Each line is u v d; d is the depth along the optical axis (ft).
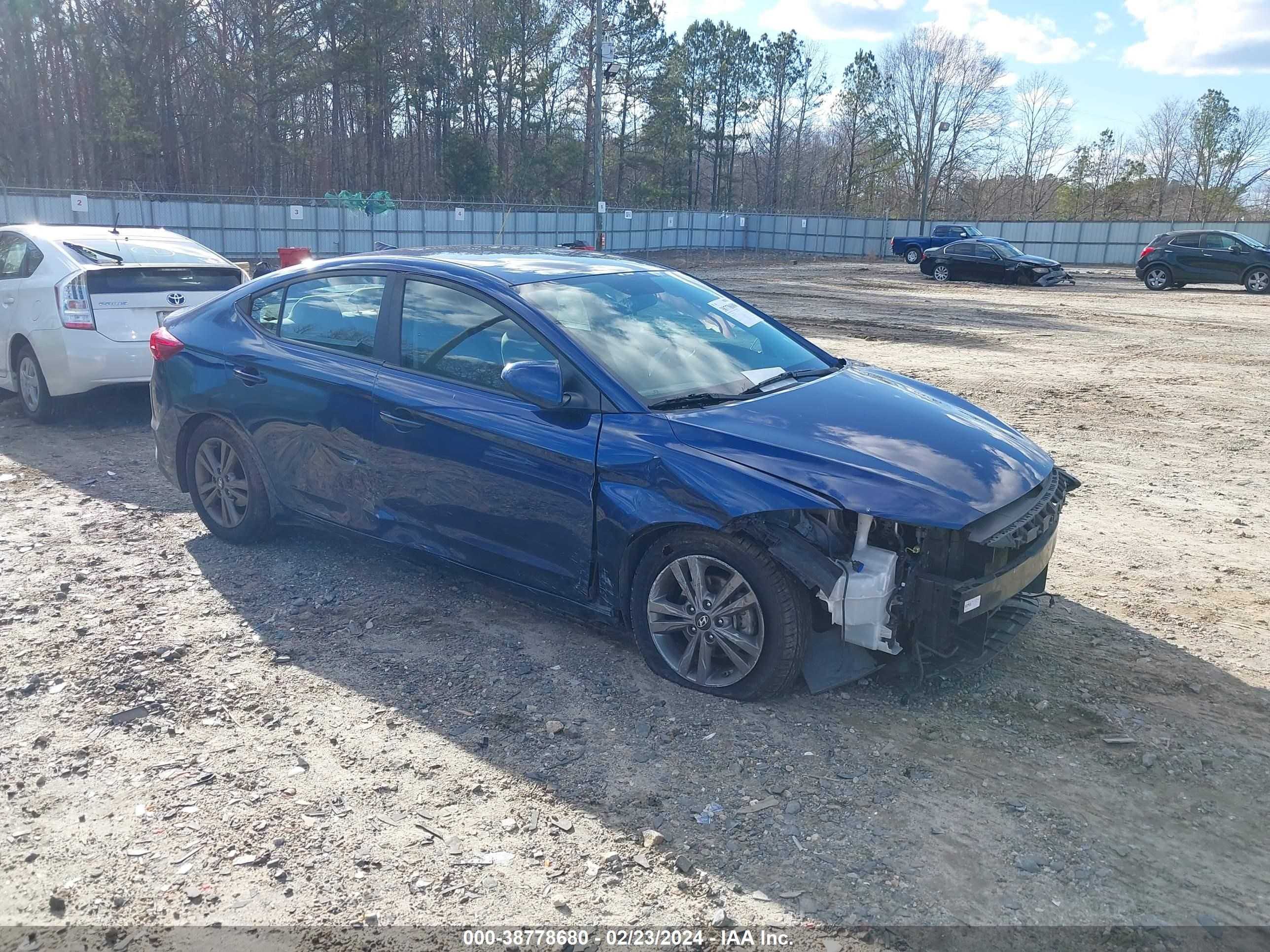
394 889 9.41
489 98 211.61
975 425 14.37
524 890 9.43
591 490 13.24
